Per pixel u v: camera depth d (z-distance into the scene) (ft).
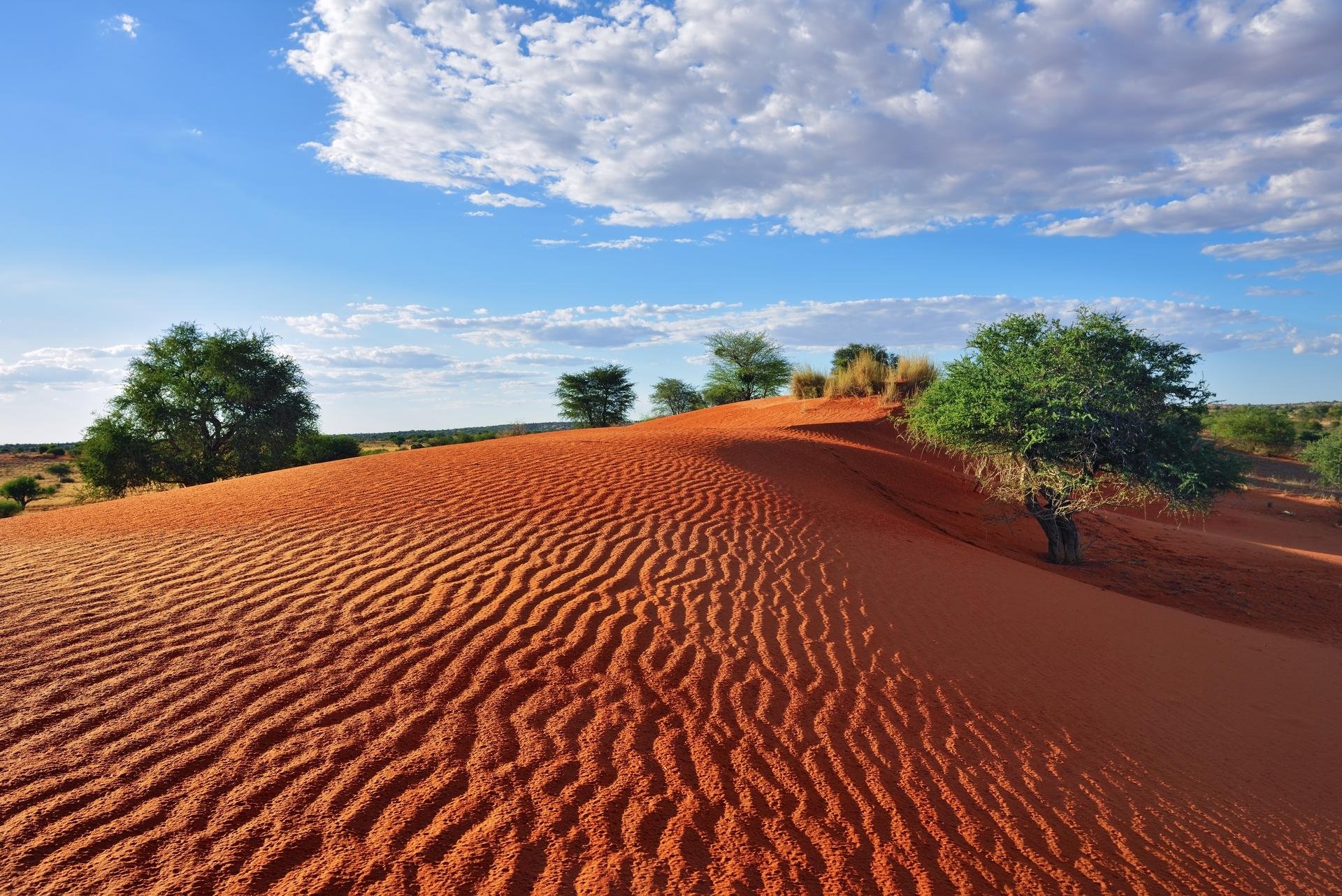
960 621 26.13
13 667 16.22
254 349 115.34
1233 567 53.36
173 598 21.13
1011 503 64.03
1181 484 43.11
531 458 45.27
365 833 11.13
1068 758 17.54
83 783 11.98
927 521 49.62
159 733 13.71
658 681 17.92
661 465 45.21
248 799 11.80
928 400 52.03
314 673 16.65
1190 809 16.37
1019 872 12.58
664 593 24.20
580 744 14.55
